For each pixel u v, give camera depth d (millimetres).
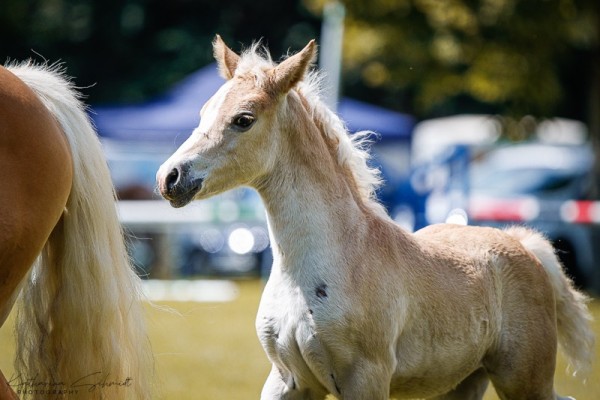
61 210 7492
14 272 7227
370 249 8586
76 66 53719
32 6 53812
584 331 10336
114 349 7746
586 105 47094
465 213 27047
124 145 32531
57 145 7457
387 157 32844
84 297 7723
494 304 9469
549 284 9930
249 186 8672
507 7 30953
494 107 55000
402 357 8742
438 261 9156
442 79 34531
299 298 8328
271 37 55094
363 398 8266
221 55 9125
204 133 8312
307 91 8977
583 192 32219
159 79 53406
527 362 9594
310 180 8539
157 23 55312
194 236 30922
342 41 35500
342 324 8219
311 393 8766
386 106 53812
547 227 28094
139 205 28078
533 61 31734
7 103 7238
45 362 7762
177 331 19281
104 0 54281
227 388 13898
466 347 9156
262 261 31016
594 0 30828
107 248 7895
